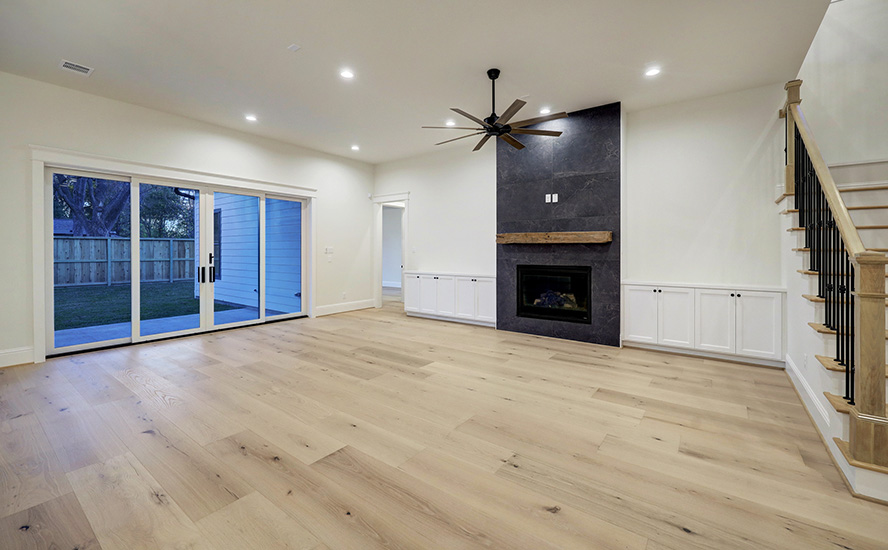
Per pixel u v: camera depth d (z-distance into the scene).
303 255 6.49
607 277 4.55
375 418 2.62
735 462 2.08
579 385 3.26
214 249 5.36
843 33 3.72
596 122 4.56
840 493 1.82
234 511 1.68
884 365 1.79
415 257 6.91
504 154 5.32
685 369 3.70
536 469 2.01
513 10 2.75
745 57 3.38
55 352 4.10
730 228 4.13
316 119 4.99
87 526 1.59
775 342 3.67
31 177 3.81
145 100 4.35
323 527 1.58
